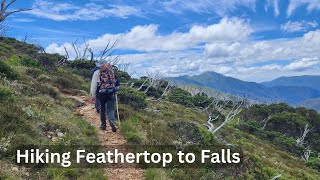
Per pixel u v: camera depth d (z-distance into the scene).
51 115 10.10
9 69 14.34
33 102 10.80
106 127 11.23
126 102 17.91
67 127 9.37
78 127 10.02
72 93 17.05
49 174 6.66
